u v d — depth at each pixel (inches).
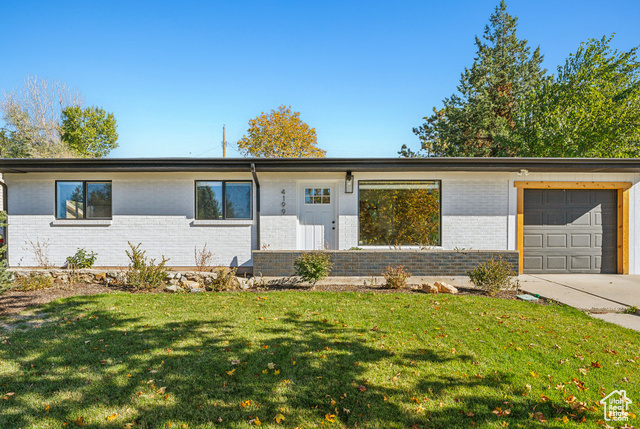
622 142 556.1
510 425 121.0
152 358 166.4
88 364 160.7
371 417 124.8
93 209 405.4
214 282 312.7
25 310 240.8
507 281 301.7
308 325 212.4
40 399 133.6
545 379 151.1
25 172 385.1
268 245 397.7
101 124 1302.9
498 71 906.1
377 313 237.6
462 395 138.2
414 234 395.2
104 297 276.5
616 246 397.1
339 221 395.2
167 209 401.7
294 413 127.2
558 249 396.2
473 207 392.2
